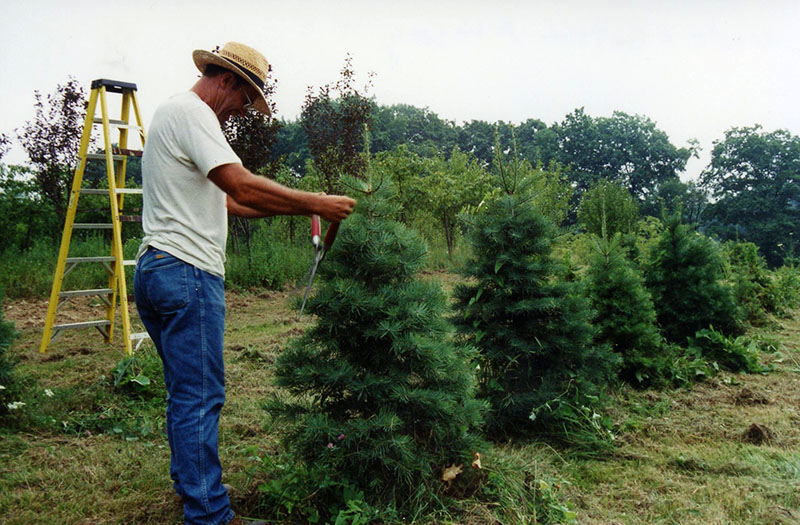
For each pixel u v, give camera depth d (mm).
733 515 3115
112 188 5969
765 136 59844
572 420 4262
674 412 4762
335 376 2994
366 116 12656
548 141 68375
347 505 2945
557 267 4512
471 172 18312
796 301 9836
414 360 3115
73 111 11875
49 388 4820
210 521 2699
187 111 2654
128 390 4863
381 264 3152
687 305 6629
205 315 2707
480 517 2982
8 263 10180
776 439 4148
